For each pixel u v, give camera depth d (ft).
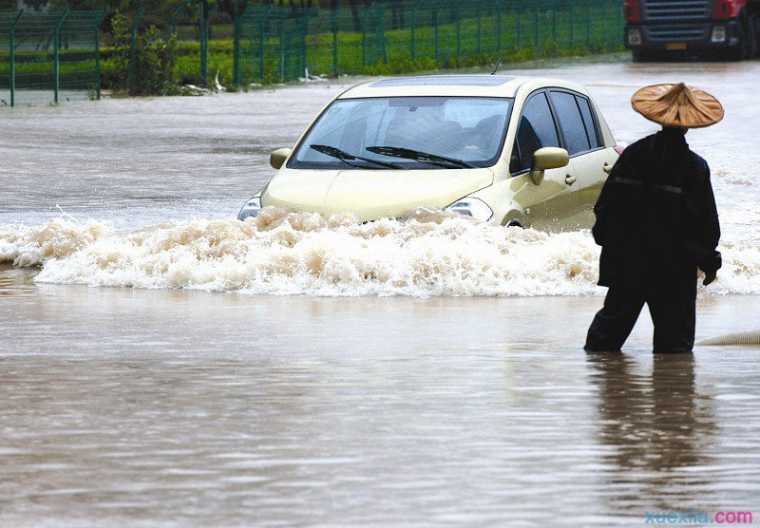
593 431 44.83
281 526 34.63
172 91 319.88
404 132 92.12
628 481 38.91
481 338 64.23
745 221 115.03
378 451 42.14
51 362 57.47
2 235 98.84
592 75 321.93
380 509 36.09
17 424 45.73
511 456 41.60
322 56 404.57
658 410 48.11
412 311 73.15
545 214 91.56
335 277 81.56
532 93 94.84
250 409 48.11
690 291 61.26
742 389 52.11
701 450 42.45
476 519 35.27
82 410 47.93
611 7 476.54
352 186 88.69
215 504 36.47
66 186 144.25
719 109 61.67
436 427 45.34
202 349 60.85
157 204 127.95
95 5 388.37
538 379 54.03
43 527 34.45
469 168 89.20
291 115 250.98
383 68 386.11
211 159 173.47
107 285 84.69
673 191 60.95
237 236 87.15
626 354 60.59
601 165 98.22
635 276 60.85
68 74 329.31
